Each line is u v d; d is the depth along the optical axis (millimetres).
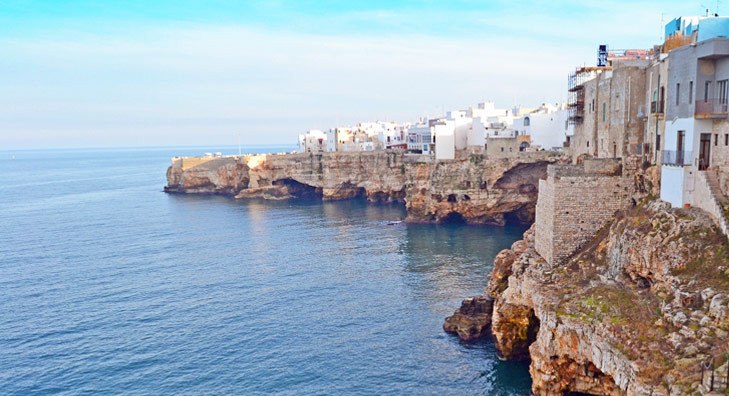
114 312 58125
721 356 24922
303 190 152000
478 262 75875
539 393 37156
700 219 33688
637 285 35594
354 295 63312
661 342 28469
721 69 35000
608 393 34406
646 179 42938
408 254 82000
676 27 49312
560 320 35312
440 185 104938
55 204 152375
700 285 29781
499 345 46125
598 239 43219
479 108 157375
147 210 134625
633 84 47594
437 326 53344
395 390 41688
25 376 44125
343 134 174000
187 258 82438
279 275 72250
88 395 41250
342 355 47625
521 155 96688
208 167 165375
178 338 51281
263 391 41844
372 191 136375
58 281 69938
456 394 40812
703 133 35906
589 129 59125
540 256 47906
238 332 52719
